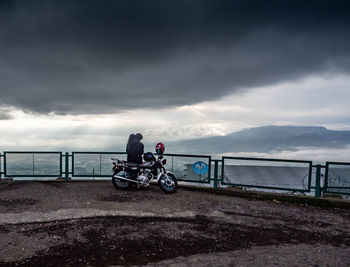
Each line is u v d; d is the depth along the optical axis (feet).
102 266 11.21
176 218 18.78
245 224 18.17
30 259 11.65
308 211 22.71
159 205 22.07
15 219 17.37
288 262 12.22
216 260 12.17
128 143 28.37
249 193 27.27
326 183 25.75
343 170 25.61
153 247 13.46
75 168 33.06
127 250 12.97
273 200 26.18
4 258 11.69
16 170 32.86
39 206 20.70
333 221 19.86
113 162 27.78
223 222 18.40
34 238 14.12
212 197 26.63
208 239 14.97
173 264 11.60
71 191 26.68
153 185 31.37
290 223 18.92
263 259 12.47
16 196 24.08
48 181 32.68
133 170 27.61
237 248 13.82
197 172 30.40
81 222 17.07
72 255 12.18
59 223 16.76
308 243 15.05
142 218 18.39
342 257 13.06
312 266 11.87
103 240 14.14
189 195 26.81
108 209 20.21
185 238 14.96
